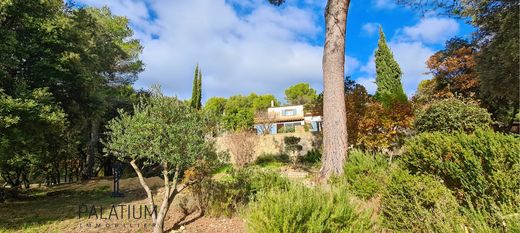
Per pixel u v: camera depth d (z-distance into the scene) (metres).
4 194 11.48
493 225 2.55
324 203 3.37
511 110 19.03
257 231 3.27
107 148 6.51
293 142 20.67
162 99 5.97
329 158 7.91
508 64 11.30
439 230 2.91
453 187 4.14
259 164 18.75
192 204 7.30
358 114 14.39
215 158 6.60
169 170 6.17
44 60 9.67
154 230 5.55
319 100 19.17
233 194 6.44
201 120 6.15
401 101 14.92
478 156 3.77
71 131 13.92
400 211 3.74
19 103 7.53
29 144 8.42
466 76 18.55
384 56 21.73
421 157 4.69
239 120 29.06
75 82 11.30
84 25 14.45
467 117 10.84
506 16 11.08
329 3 8.96
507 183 3.24
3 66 8.41
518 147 3.41
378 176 5.36
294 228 3.10
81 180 19.75
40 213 8.13
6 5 8.59
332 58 8.53
